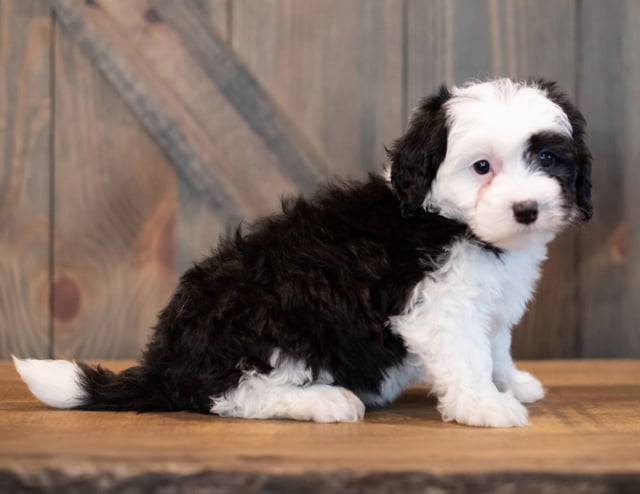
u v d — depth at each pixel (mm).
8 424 1698
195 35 2586
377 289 1769
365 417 1807
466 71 2631
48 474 1376
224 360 1771
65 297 2627
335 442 1540
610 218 2652
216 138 2596
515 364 2545
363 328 1769
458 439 1573
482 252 1759
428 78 2629
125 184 2609
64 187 2604
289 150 2609
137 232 2621
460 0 2617
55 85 2576
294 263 1787
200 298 1821
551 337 2686
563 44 2633
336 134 2627
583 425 1724
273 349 1757
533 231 1668
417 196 1788
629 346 2670
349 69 2621
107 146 2598
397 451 1468
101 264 2627
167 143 2574
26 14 2557
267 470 1361
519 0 2621
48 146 2592
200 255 2615
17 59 2566
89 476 1371
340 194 1917
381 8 2613
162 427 1673
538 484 1354
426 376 1834
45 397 1851
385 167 2076
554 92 1891
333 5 2607
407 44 2623
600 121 2643
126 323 2641
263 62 2605
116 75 2559
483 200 1692
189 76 2582
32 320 2623
